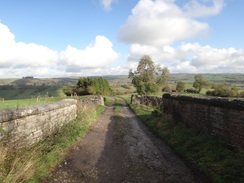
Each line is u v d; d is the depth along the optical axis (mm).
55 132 6797
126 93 76188
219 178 3844
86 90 45469
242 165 3979
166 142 6953
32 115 5531
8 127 4488
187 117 8016
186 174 4371
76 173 4387
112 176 4309
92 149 6117
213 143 5387
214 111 5895
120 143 6926
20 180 3510
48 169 4289
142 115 13844
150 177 4270
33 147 5148
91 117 11242
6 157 3859
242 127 4617
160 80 34531
